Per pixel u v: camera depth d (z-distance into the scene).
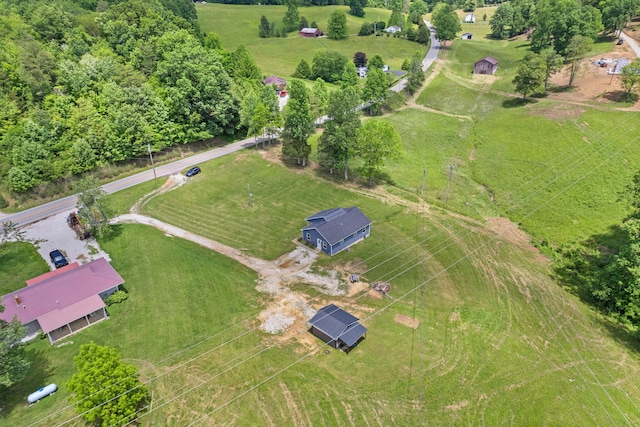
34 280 42.62
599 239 52.72
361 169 65.19
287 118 69.06
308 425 29.53
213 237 52.09
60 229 53.69
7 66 64.12
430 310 40.47
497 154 72.81
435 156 74.62
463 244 51.22
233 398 31.47
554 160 67.62
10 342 29.59
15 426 29.59
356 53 132.12
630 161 65.19
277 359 34.84
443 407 30.89
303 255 48.78
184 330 37.88
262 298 41.91
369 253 49.06
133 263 46.94
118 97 67.31
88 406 27.23
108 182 64.88
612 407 31.12
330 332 35.53
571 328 38.94
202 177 66.81
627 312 40.12
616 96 81.06
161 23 87.69
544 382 33.00
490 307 41.06
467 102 97.56
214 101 76.06
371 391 32.09
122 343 36.44
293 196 62.00
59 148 61.75
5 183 58.72
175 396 31.58
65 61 67.44
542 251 50.88
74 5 99.94
